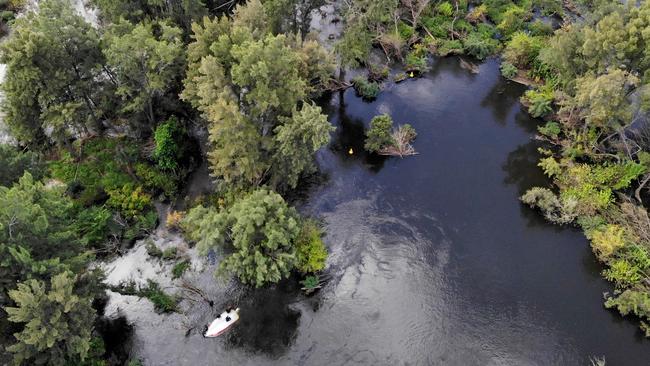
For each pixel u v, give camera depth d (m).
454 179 65.12
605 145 66.38
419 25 87.62
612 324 50.59
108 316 51.31
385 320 50.94
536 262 56.00
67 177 61.22
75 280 43.03
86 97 62.50
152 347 49.00
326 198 62.94
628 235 55.41
